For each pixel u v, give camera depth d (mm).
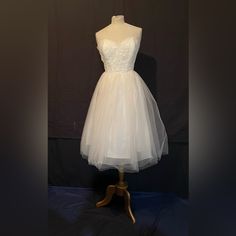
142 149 1538
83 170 2072
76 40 1909
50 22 1903
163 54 1837
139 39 1600
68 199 1953
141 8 1810
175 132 1894
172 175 1975
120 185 1732
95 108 1621
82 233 1533
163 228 1583
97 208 1826
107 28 1650
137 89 1590
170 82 1857
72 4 1877
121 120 1523
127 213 1707
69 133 2021
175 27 1802
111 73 1612
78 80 1953
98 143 1538
